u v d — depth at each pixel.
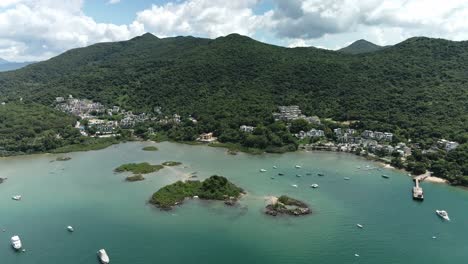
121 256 125.00
